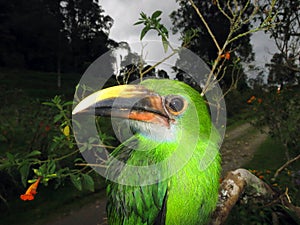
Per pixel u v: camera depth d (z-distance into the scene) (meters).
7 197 0.52
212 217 0.19
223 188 0.20
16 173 0.50
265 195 0.22
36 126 0.58
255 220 0.22
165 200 0.18
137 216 0.19
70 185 0.59
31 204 0.53
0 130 0.60
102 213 0.50
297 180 0.27
